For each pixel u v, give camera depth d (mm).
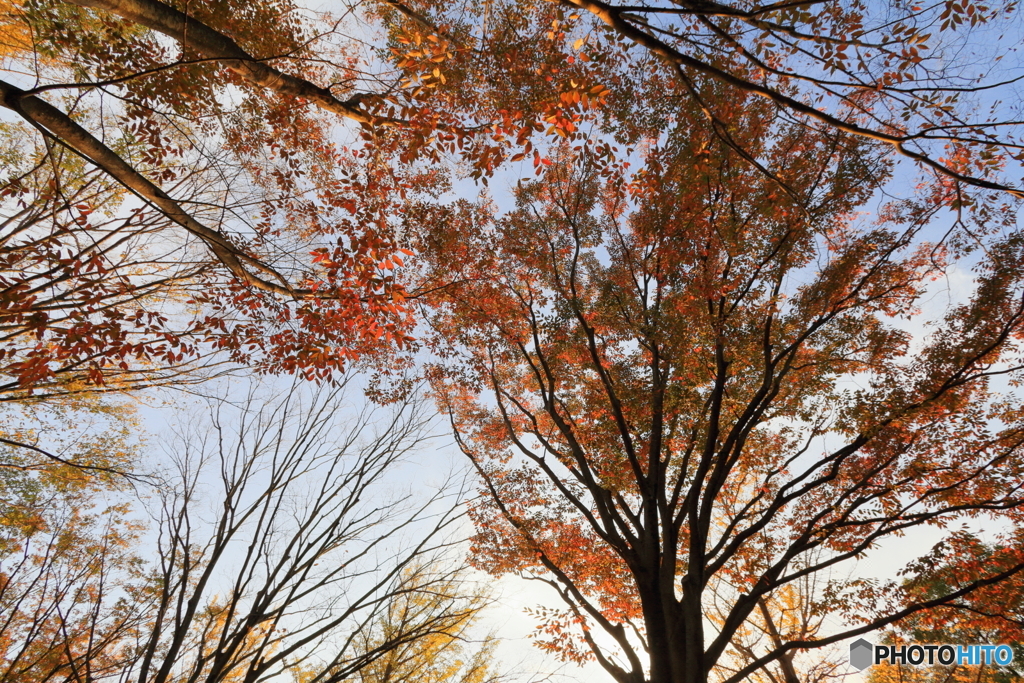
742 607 9172
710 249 11258
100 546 10242
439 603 10180
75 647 9289
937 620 10148
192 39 5477
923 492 10727
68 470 10383
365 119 6887
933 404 10172
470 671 13305
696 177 9875
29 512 10469
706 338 10680
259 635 8938
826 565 9336
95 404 11336
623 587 12164
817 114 4891
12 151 8914
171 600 8664
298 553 8375
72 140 5328
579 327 12773
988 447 10344
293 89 6465
